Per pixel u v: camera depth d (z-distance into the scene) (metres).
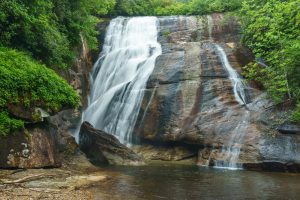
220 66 20.80
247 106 18.33
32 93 12.33
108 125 21.28
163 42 25.73
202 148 17.83
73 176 12.23
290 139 15.56
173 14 32.16
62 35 17.47
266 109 17.44
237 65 21.33
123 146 17.19
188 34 26.08
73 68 20.16
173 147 19.00
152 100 20.03
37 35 15.22
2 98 11.50
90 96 23.45
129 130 20.36
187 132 18.22
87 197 9.73
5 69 11.81
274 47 20.55
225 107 18.55
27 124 12.38
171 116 19.11
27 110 12.16
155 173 14.12
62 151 14.88
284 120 16.28
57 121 16.66
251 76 20.02
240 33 25.00
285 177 13.62
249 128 16.88
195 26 26.41
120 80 23.00
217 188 11.50
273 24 19.05
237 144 16.53
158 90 20.16
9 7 13.80
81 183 11.30
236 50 22.20
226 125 17.59
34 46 15.26
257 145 15.97
